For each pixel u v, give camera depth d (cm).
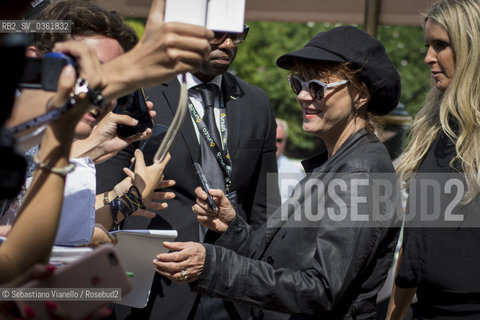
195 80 296
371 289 221
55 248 160
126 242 216
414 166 255
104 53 196
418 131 260
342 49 222
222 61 284
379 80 224
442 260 230
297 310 208
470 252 225
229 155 295
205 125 290
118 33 203
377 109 233
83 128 174
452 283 227
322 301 205
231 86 311
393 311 271
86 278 131
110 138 230
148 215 253
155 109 289
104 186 275
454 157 236
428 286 236
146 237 218
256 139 305
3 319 143
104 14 201
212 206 250
